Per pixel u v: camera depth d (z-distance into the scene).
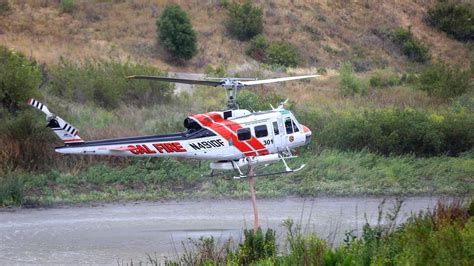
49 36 111.38
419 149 51.56
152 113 59.41
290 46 125.88
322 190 43.22
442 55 145.00
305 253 22.25
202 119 30.92
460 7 155.38
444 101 77.00
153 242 32.62
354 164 47.00
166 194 42.19
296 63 122.38
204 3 139.62
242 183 44.09
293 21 140.75
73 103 61.47
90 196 41.28
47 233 34.22
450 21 154.38
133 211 38.88
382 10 154.75
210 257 25.03
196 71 114.88
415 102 75.31
